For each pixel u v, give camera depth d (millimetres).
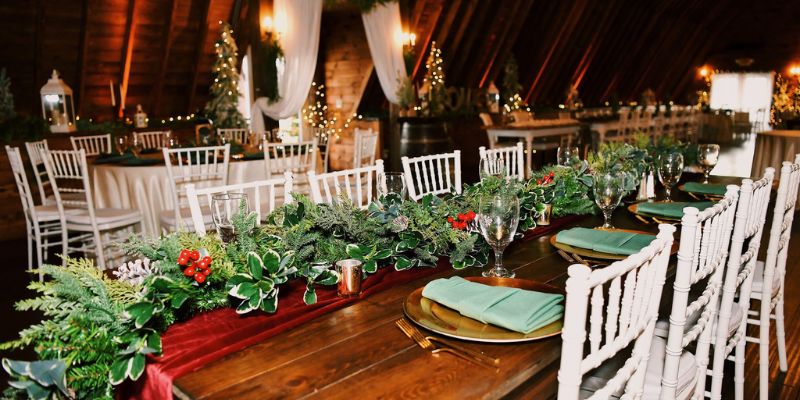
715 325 1909
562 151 2691
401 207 1662
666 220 2080
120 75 6871
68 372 1041
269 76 6441
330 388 982
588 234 1791
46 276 3770
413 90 7387
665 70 14805
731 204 1577
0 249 4660
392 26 6965
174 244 1267
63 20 5906
